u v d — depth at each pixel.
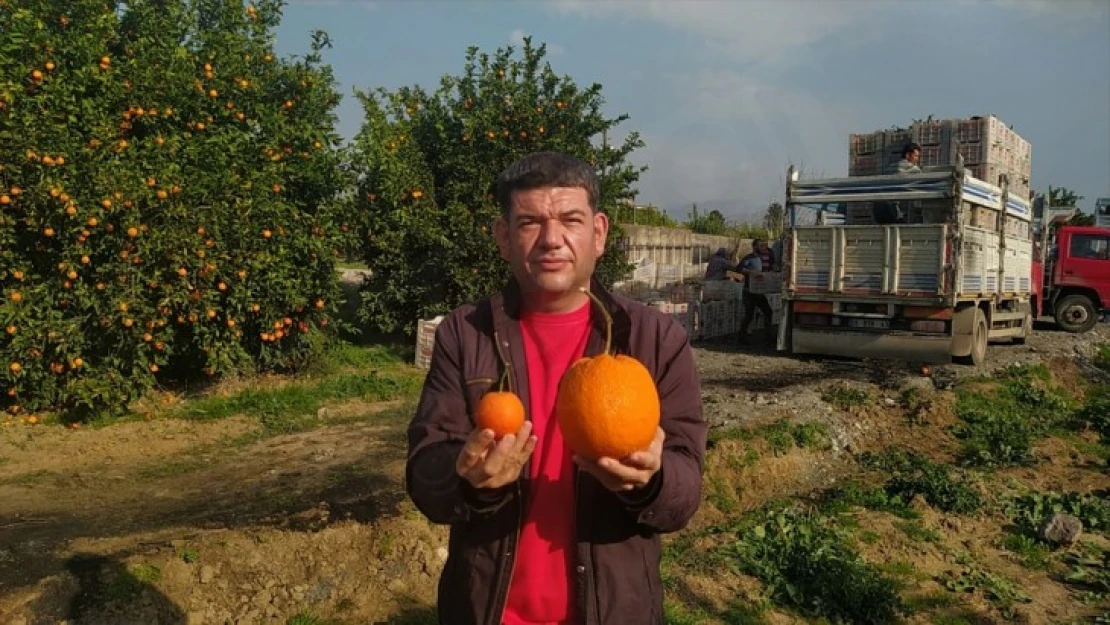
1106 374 13.78
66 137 7.66
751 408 8.96
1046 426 9.73
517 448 1.61
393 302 12.52
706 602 4.95
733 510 6.82
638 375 1.68
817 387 10.48
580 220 1.98
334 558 5.09
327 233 10.37
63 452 7.27
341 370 10.87
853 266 12.25
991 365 12.60
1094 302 19.66
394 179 11.77
